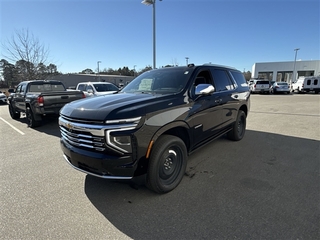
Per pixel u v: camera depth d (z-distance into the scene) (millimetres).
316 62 36719
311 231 2090
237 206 2537
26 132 6797
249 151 4508
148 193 2879
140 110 2418
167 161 2852
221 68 4461
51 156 4457
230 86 4625
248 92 5582
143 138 2414
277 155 4250
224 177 3314
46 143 5469
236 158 4109
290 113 9906
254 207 2508
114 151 2309
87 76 59781
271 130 6453
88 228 2209
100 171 2387
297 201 2615
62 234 2121
